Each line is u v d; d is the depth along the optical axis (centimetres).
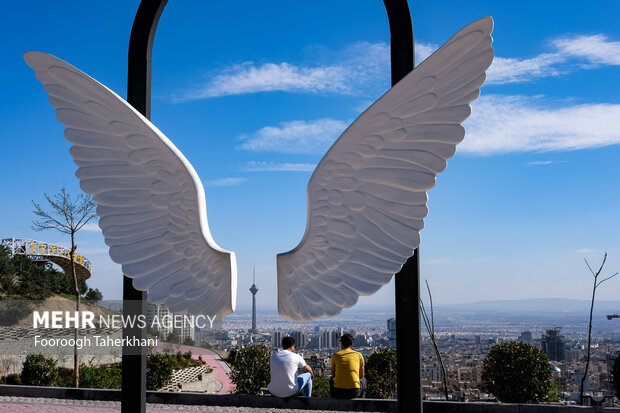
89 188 356
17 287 2547
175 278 348
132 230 353
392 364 863
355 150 327
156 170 351
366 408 673
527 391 779
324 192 332
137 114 351
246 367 970
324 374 1016
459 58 314
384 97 324
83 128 356
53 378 1059
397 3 371
